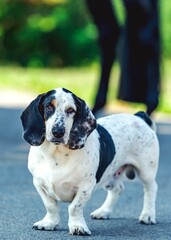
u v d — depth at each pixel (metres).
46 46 44.22
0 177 12.04
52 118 7.38
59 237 7.81
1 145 15.96
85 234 7.89
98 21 15.45
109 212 8.98
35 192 10.72
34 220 8.70
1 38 44.34
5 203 9.80
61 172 7.67
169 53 39.78
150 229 8.44
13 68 42.50
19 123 20.14
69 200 7.95
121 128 8.48
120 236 8.00
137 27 15.05
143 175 8.77
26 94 29.27
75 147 7.48
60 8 44.44
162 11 39.53
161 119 21.59
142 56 15.14
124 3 14.96
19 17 44.59
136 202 10.16
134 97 15.49
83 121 7.48
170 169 13.40
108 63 15.64
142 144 8.70
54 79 34.97
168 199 10.48
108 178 8.52
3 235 7.91
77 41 43.84
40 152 7.75
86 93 28.81
